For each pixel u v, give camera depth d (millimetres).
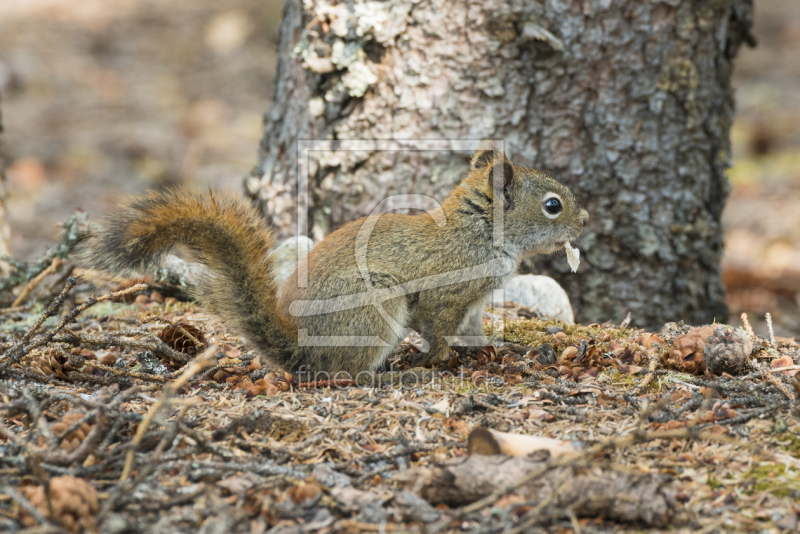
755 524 5469
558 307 11438
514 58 11672
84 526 5301
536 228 9734
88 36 33938
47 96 29062
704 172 12547
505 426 7023
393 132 11953
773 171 26516
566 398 7637
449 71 11727
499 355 9406
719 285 13102
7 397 7223
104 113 28375
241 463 6266
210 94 30844
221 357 9219
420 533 5227
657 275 12289
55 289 11992
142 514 5621
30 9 35375
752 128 29109
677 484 5988
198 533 5352
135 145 25844
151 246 7984
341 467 6324
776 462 6215
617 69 11758
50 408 7320
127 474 5773
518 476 5727
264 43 34812
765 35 36375
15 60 30547
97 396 7402
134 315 10969
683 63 11891
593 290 12281
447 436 6891
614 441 5988
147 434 6520
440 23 11594
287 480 5996
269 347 8539
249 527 5504
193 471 6195
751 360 8531
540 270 12398
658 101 11867
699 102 12227
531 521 5277
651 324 12336
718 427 6719
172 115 28781
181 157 25672
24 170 23609
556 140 11914
